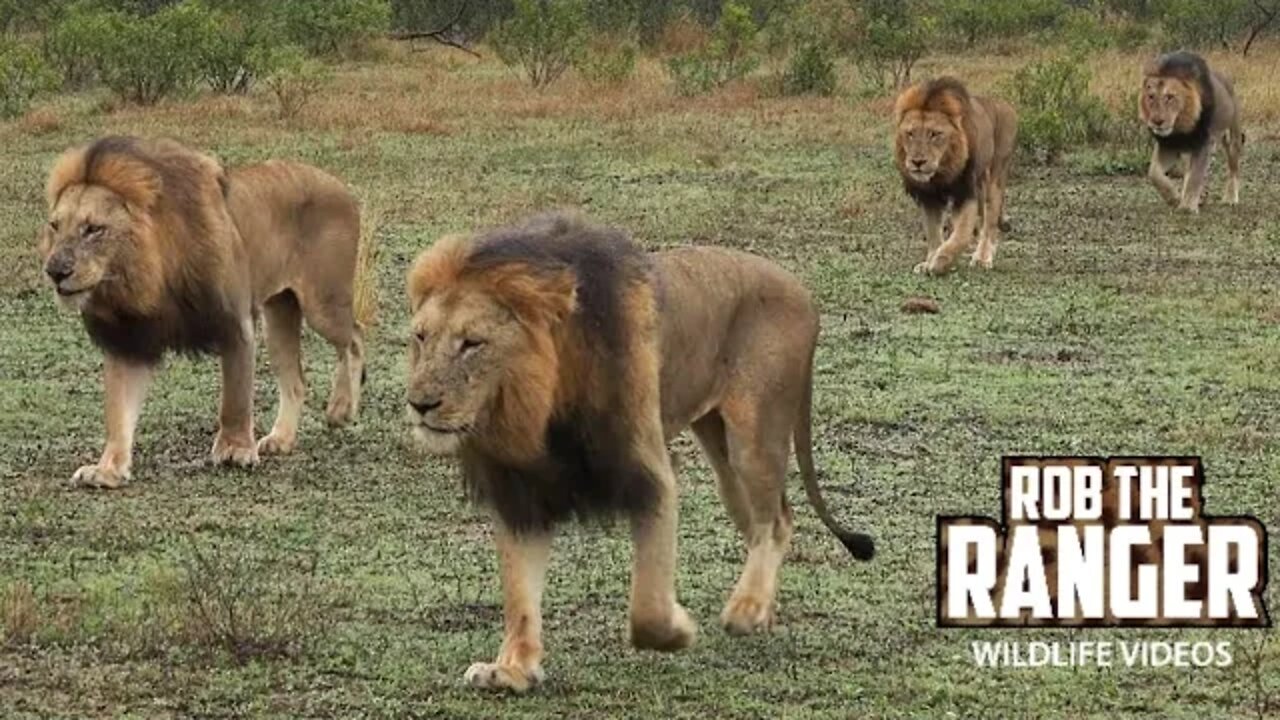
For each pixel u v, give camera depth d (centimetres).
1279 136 3027
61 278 1123
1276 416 1378
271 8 4281
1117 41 4472
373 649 885
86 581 985
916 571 1026
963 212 1942
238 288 1198
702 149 2764
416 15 4603
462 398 762
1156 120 2361
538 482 800
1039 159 2773
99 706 811
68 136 2814
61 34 3541
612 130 2969
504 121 3064
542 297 768
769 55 4150
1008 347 1591
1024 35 4575
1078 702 845
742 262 899
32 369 1471
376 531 1084
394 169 2536
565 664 870
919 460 1253
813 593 987
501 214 2205
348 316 1304
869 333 1630
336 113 3047
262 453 1250
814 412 1359
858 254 2014
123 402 1176
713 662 880
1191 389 1455
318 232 1278
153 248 1147
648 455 805
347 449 1268
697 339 862
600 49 4197
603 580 1000
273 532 1079
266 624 899
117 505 1130
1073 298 1794
